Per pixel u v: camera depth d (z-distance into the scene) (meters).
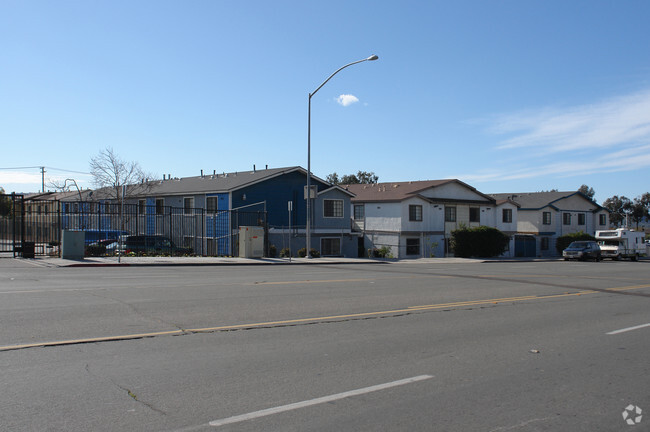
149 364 6.48
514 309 12.07
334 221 40.00
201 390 5.59
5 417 4.71
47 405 5.03
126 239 28.39
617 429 4.91
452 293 14.74
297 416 4.95
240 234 29.05
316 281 17.00
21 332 7.93
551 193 61.22
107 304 10.64
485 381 6.27
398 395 5.66
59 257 23.94
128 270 19.66
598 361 7.38
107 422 4.66
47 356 6.68
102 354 6.86
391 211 43.00
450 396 5.68
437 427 4.80
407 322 9.95
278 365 6.64
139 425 4.61
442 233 45.19
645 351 8.04
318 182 39.72
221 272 19.92
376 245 43.91
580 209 61.94
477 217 48.19
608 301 14.02
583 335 9.23
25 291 12.34
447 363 7.04
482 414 5.18
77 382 5.71
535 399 5.68
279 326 9.11
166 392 5.49
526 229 57.16
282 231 36.12
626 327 10.11
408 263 32.72
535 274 23.48
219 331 8.51
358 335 8.62
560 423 5.02
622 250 45.00
